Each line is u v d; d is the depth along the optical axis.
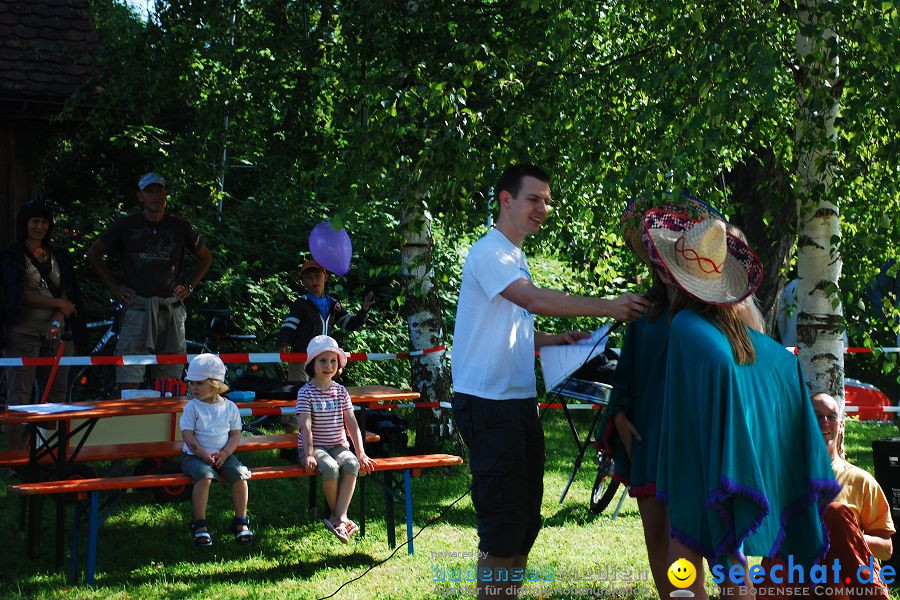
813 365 6.47
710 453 3.13
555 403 11.82
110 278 7.97
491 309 3.98
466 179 6.44
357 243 11.98
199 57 8.92
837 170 6.03
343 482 5.80
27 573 5.33
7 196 10.75
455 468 8.34
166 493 6.95
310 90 8.43
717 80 5.35
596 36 7.28
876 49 5.11
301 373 8.42
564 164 6.78
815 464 3.31
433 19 7.18
